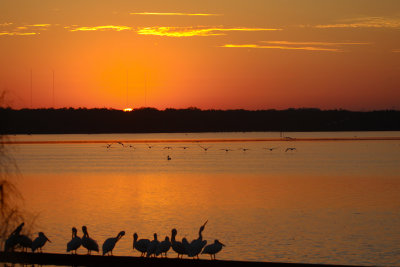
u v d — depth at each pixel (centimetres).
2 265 2377
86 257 2720
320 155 18575
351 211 5953
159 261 2661
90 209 6122
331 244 4259
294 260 3769
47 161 15450
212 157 17875
